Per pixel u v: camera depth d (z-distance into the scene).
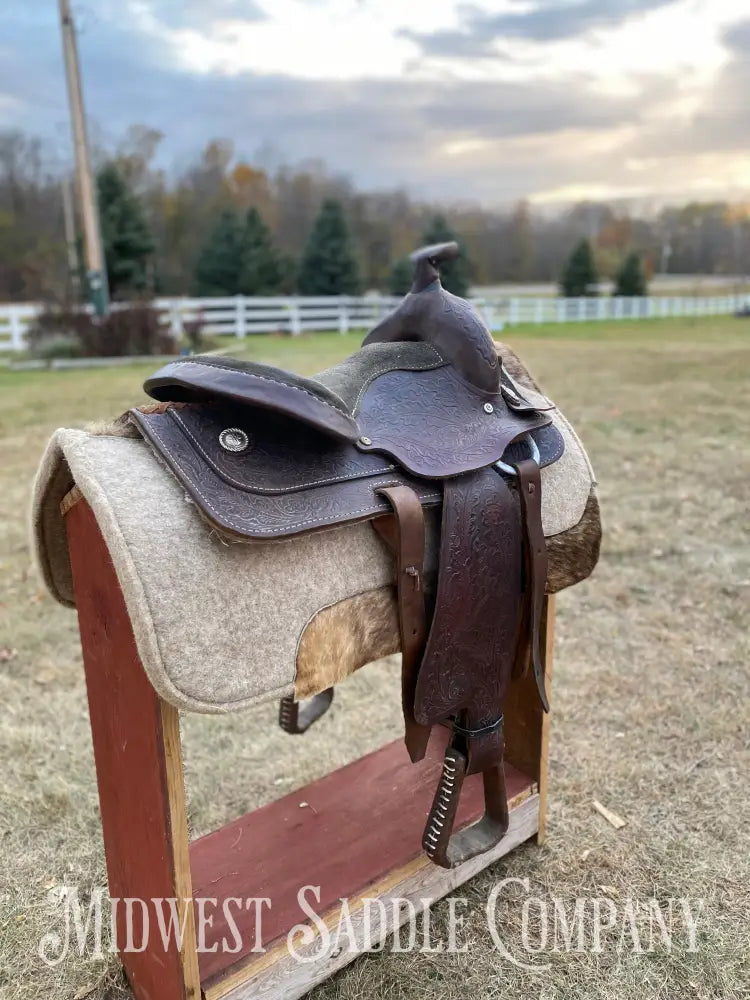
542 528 1.20
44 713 2.06
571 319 18.30
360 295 21.52
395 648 1.05
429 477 1.04
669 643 2.35
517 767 1.55
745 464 4.20
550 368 8.46
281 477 0.93
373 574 1.00
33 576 2.93
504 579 1.11
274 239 31.33
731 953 1.30
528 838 1.53
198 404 0.97
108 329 9.37
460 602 1.06
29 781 1.78
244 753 1.89
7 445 4.89
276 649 0.89
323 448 1.00
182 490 0.88
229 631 0.85
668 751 1.84
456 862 1.16
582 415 5.68
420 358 1.21
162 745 0.93
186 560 0.84
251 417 0.96
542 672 1.23
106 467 0.87
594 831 1.58
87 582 1.02
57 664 2.31
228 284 20.86
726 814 1.62
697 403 6.09
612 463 4.32
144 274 18.64
